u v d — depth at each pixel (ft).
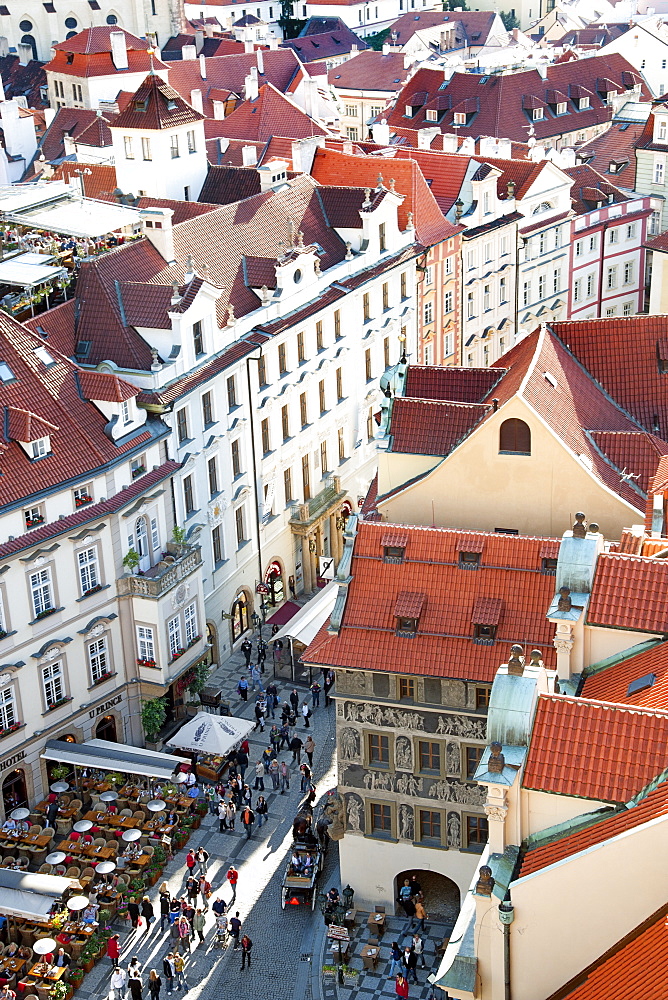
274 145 462.19
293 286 331.77
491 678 208.13
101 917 229.25
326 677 300.81
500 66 634.84
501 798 133.49
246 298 324.80
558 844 132.67
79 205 324.19
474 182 417.69
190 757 274.57
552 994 131.85
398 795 223.30
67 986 216.95
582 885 127.44
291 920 231.71
